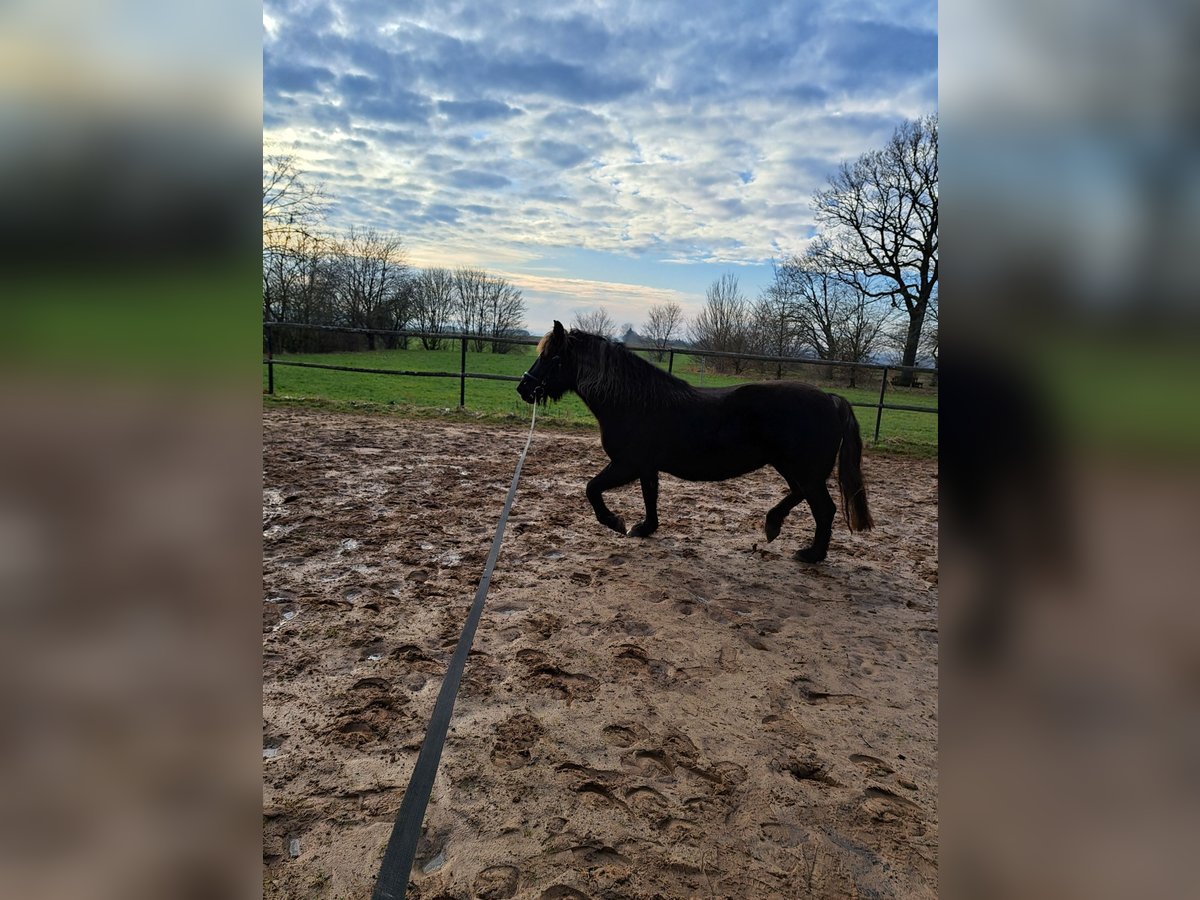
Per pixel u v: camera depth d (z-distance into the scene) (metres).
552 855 1.80
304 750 2.16
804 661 2.96
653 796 2.04
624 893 1.69
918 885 1.76
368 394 13.35
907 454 9.23
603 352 4.18
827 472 4.17
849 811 2.03
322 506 4.92
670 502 5.81
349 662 2.71
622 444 4.26
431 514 4.86
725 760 2.23
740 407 4.11
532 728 2.34
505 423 9.57
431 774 1.21
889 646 3.16
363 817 1.88
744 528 5.09
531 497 5.57
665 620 3.28
